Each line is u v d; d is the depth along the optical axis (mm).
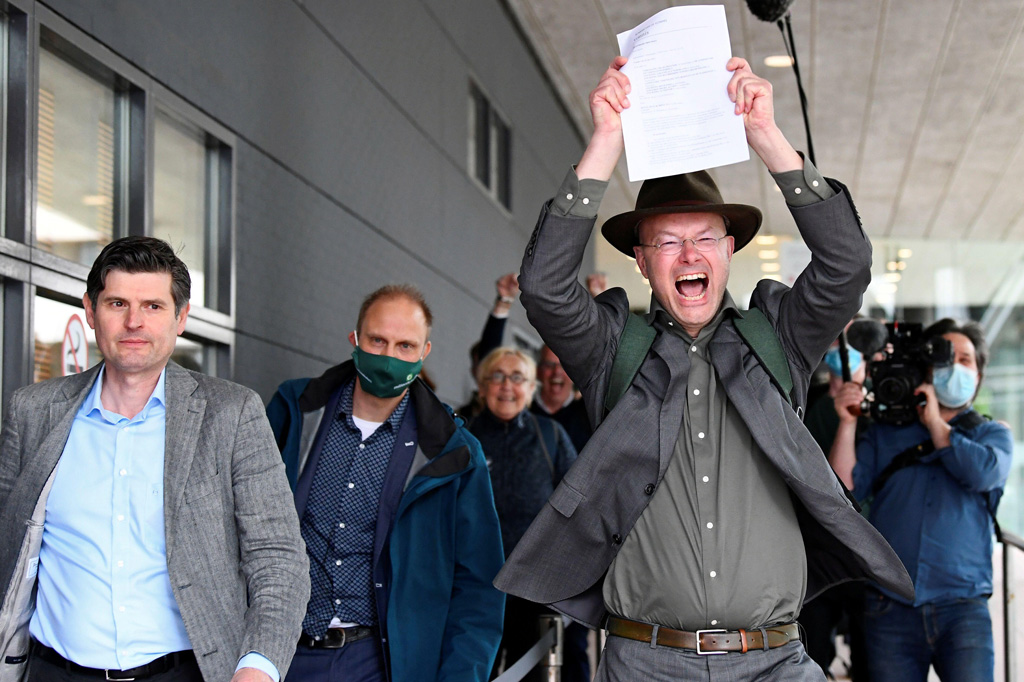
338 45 5230
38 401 2229
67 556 2162
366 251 5555
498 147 8586
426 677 2828
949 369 3756
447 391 6984
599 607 2455
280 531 2252
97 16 3336
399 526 2883
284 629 2145
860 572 2400
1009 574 4035
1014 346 15039
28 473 2174
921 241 15406
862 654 3994
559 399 5398
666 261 2389
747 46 8633
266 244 4414
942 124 10406
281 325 4535
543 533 2346
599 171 2266
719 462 2328
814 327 2348
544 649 3299
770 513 2320
